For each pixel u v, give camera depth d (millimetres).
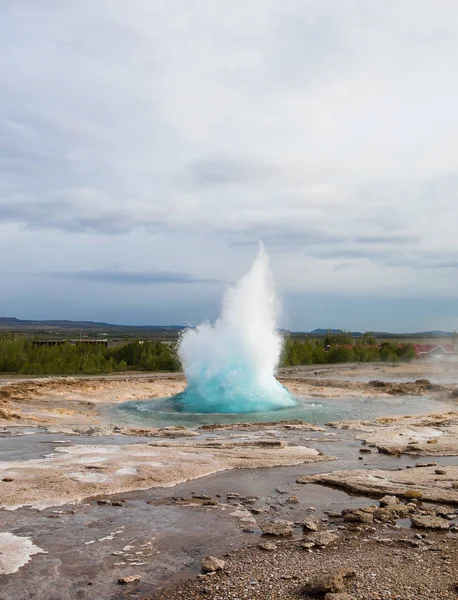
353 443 19281
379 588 7508
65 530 9953
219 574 8148
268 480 13828
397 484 13078
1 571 8234
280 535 9773
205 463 15203
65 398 32562
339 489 13047
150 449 17016
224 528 10172
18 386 35562
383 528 10172
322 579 7570
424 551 8969
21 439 18875
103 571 8273
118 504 11484
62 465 14484
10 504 11289
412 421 24547
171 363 59094
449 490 12523
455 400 34219
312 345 82250
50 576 8086
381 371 63031
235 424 23719
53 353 57594
